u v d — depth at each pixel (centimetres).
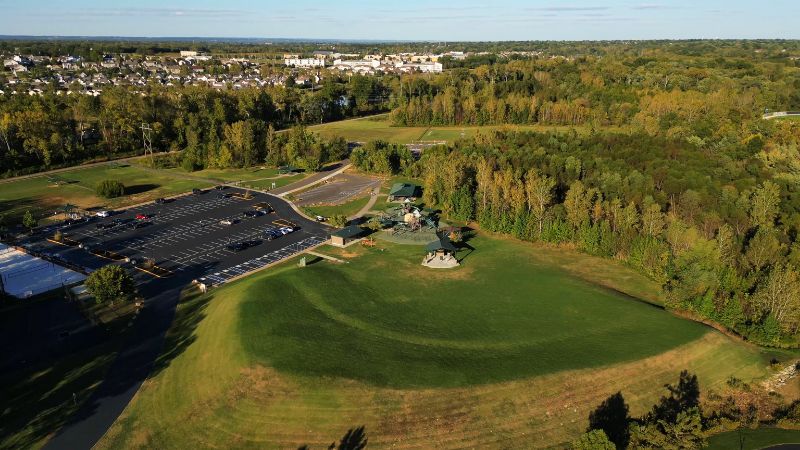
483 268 10012
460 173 13538
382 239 11775
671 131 18412
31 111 18100
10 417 6022
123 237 12088
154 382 6606
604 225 10494
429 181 14262
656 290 9212
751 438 5803
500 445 5612
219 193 15675
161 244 11656
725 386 6631
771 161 15012
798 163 14375
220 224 12962
